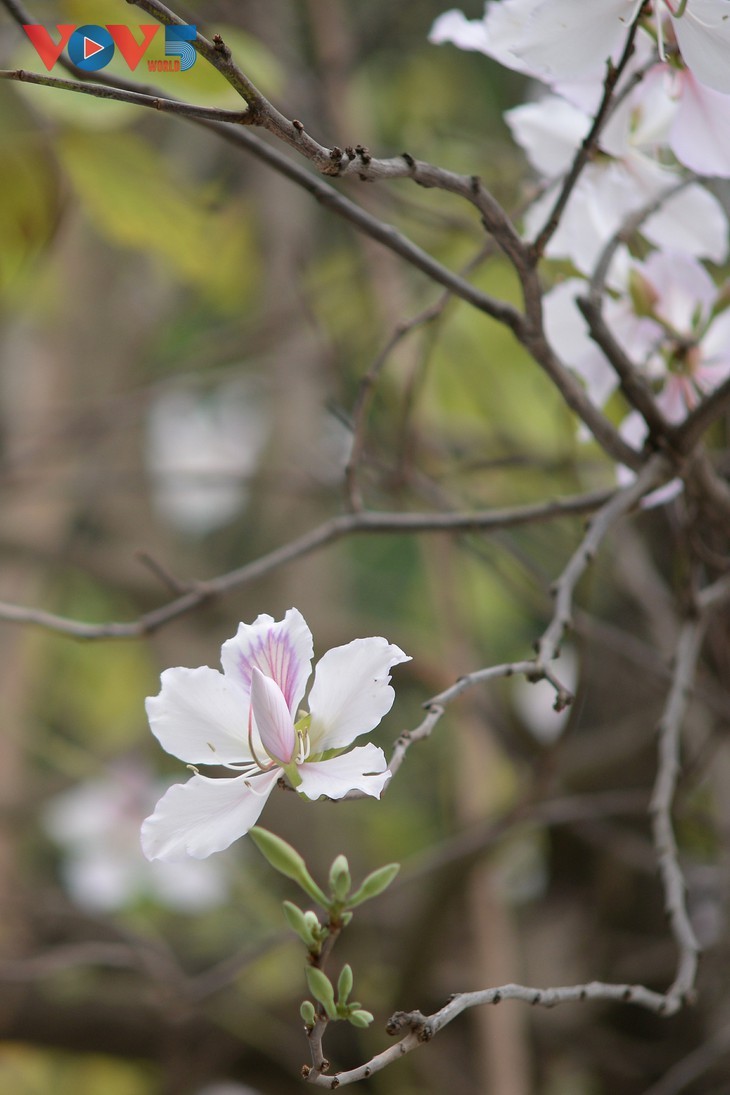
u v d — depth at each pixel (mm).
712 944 1873
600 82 1257
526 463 1705
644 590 1820
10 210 1497
